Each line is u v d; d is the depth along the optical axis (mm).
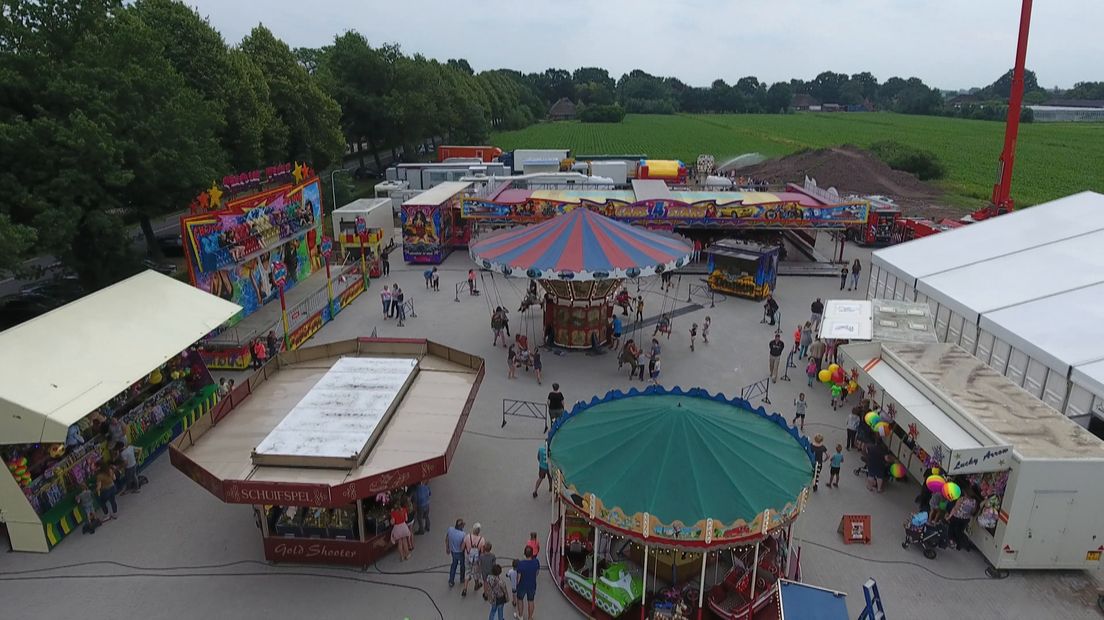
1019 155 108688
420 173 64938
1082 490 14852
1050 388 20391
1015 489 14906
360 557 15805
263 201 32031
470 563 14812
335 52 85000
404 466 15000
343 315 34250
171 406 21766
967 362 21047
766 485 13859
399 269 43594
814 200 46531
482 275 41938
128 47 33281
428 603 14789
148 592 15000
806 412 23859
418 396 19234
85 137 28359
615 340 30359
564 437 16141
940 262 29984
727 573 14859
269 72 60531
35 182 28391
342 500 14359
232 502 14320
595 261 27172
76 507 17125
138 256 35844
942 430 17000
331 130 65188
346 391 18672
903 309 25328
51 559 16031
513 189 51875
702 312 35062
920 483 18406
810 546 16703
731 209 41281
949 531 16625
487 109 137625
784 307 35875
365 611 14508
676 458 14039
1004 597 14984
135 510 18016
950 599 14898
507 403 24406
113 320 20000
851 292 38719
